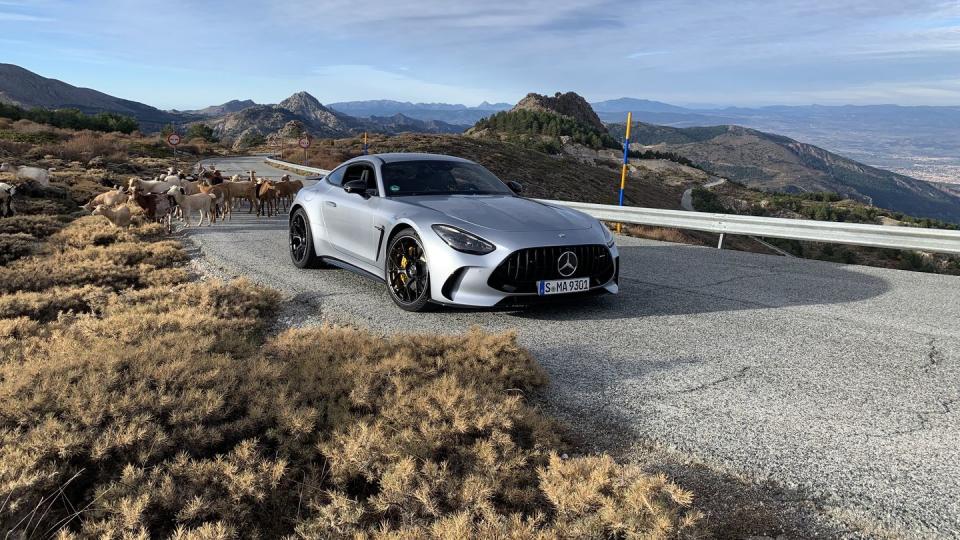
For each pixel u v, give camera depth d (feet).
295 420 9.55
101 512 7.73
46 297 20.90
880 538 7.59
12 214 48.11
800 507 8.29
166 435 9.08
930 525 7.78
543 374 12.71
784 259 29.22
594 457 9.17
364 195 20.74
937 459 9.50
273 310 19.11
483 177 22.44
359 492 9.04
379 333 16.34
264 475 8.54
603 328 16.98
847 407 11.53
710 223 36.17
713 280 23.93
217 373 11.02
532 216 18.28
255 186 47.26
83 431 8.95
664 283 23.29
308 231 24.52
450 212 18.04
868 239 29.81
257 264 26.81
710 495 8.65
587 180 329.11
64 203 58.85
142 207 37.32
